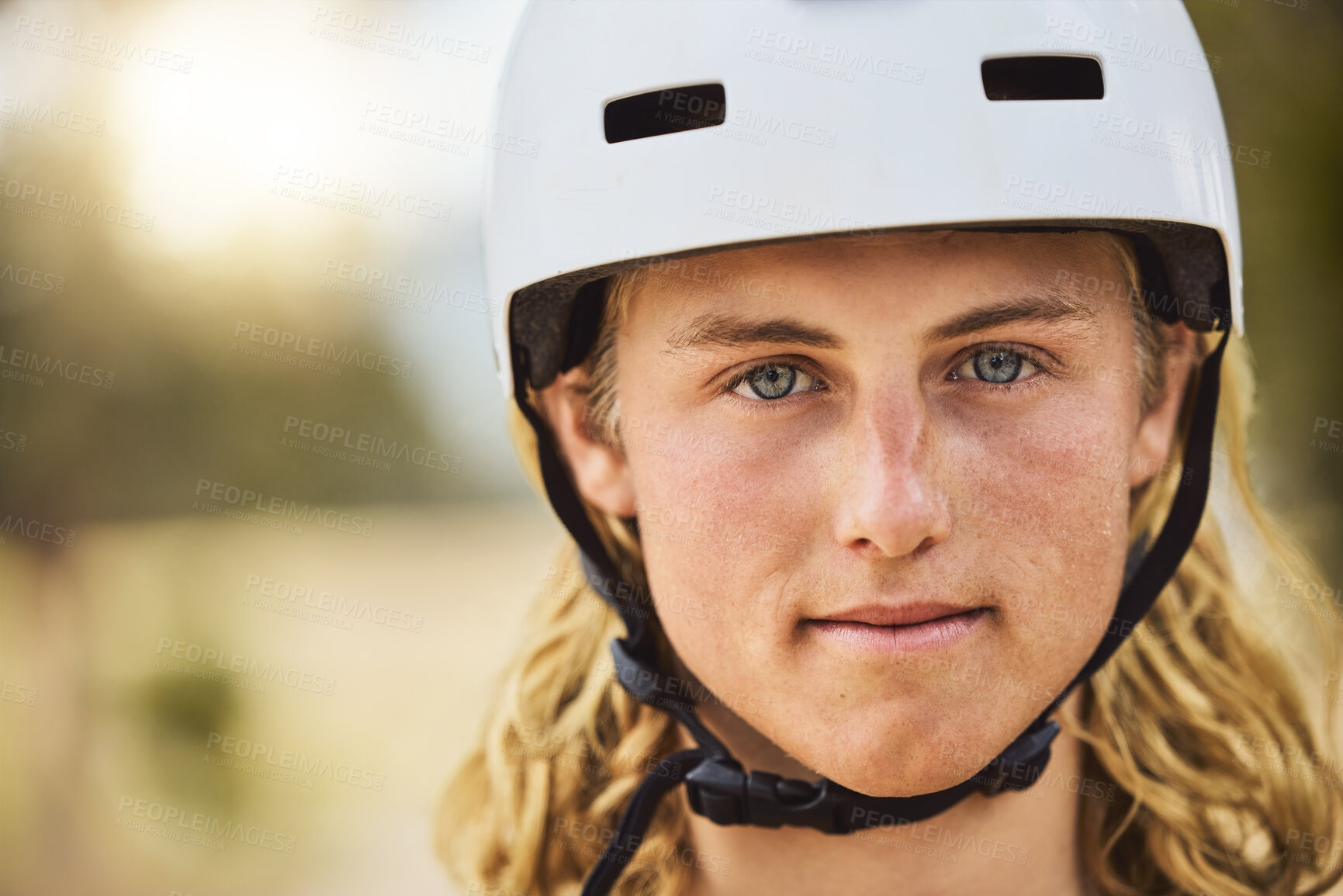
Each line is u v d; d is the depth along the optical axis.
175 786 4.03
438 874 3.66
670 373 1.15
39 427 3.77
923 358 1.06
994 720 1.12
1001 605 1.10
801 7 1.10
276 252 4.32
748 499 1.12
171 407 4.14
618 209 1.15
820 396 1.11
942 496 1.07
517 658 1.90
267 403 4.60
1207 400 1.36
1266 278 3.43
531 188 1.26
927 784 1.12
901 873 1.33
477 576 7.48
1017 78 1.18
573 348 1.37
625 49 1.18
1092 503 1.12
